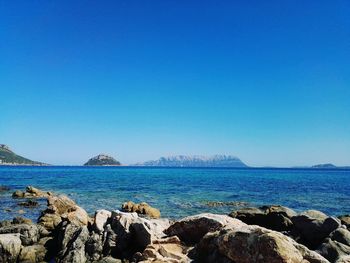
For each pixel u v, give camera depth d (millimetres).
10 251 19484
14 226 22250
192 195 55469
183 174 156250
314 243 19547
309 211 22234
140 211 35344
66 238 20625
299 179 117500
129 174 147000
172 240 17797
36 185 75375
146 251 16734
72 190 62844
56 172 160750
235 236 13375
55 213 27453
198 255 15211
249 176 139875
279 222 23812
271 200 50281
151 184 80688
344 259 13070
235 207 42469
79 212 24750
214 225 17672
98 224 21781
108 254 20031
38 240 22125
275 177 132875
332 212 39750
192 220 18531
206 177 124875
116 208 40656
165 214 37219
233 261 13250
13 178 104438
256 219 24672
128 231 20500
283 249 12148
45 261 19844
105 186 73125
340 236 17812
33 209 40594
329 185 84250
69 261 19078
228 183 88562
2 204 44375
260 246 12500
